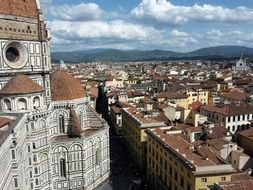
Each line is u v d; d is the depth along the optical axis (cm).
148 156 11019
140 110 15312
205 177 7262
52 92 10425
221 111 13412
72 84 10825
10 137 6178
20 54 9338
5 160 5600
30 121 8556
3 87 8700
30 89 8644
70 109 10400
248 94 17812
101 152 10856
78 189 10062
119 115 16600
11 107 8512
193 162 7606
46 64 9906
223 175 7325
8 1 9062
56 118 10300
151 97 19500
